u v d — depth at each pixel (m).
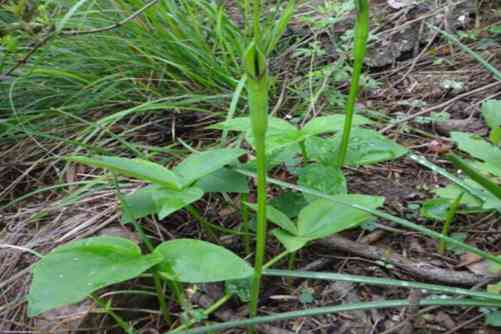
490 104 0.63
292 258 0.57
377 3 1.06
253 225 0.62
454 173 0.68
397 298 0.55
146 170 0.53
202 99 0.77
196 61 0.85
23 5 0.66
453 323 0.51
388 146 0.60
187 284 0.57
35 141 0.73
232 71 0.85
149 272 0.56
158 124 0.80
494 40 0.91
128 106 0.82
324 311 0.46
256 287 0.49
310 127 0.58
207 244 0.47
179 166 0.55
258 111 0.42
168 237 0.62
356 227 0.62
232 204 0.65
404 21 0.98
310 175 0.58
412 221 0.63
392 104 0.82
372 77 0.89
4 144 0.79
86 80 0.81
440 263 0.58
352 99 0.56
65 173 0.73
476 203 0.55
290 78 0.89
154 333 0.54
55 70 0.78
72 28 0.83
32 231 0.64
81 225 0.62
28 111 0.79
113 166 0.50
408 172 0.70
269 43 0.89
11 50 0.68
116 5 0.88
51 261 0.46
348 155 0.60
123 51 0.86
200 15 0.93
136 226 0.53
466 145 0.57
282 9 1.02
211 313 0.54
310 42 0.96
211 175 0.58
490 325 0.51
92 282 0.44
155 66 0.83
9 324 0.54
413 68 0.89
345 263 0.59
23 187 0.73
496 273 0.55
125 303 0.55
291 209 0.61
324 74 0.84
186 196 0.52
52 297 0.44
